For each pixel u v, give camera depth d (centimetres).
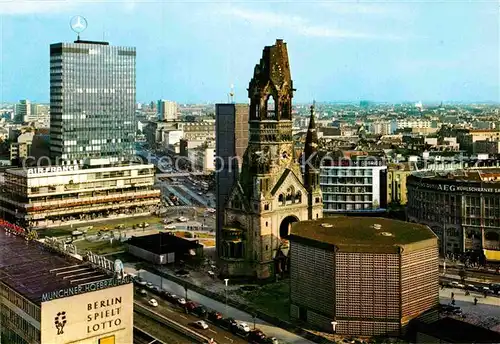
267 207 18288
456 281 17925
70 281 12312
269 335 14062
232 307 16100
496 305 15788
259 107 18538
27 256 14262
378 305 13688
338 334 13950
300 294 14888
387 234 14700
